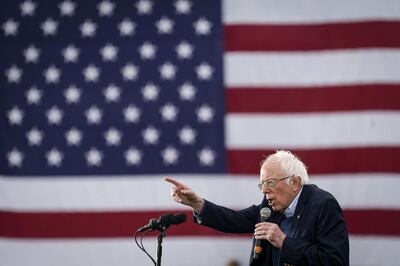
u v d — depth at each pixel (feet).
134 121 77.82
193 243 74.90
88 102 78.64
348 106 76.23
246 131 76.59
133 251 75.61
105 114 78.28
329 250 40.75
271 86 77.20
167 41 79.30
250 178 75.82
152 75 78.64
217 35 78.84
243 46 78.23
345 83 76.69
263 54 77.87
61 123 78.33
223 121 76.95
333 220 41.93
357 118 75.82
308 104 76.59
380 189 74.64
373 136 75.51
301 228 42.34
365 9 78.23
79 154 77.61
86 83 79.00
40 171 77.41
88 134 78.02
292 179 43.14
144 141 77.36
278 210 43.47
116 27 80.28
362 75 76.79
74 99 78.69
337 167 75.31
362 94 76.38
